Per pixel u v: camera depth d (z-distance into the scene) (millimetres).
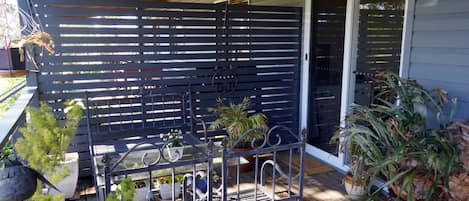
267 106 4180
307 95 4191
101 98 3436
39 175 1626
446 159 2033
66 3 3170
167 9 3531
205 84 3826
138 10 3422
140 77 3539
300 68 4258
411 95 2479
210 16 3711
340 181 3451
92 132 3453
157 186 2945
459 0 2418
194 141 3426
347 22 3514
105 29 3340
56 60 3236
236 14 3830
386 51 3088
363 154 2473
